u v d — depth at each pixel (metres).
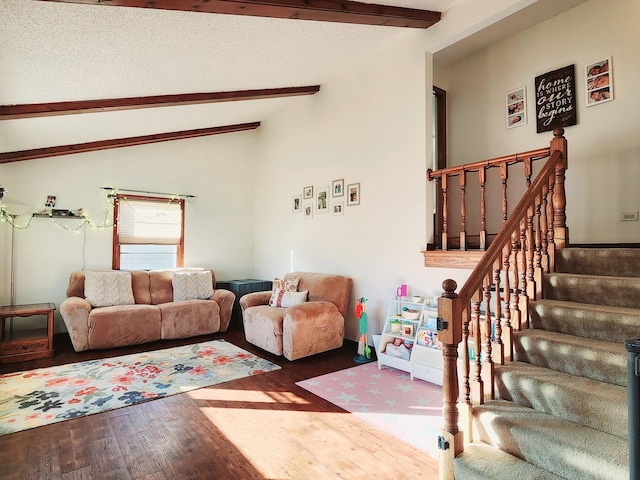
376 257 4.29
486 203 4.49
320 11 2.75
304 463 2.09
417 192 3.82
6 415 2.67
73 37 2.25
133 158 5.56
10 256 4.65
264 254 6.51
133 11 2.15
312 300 4.55
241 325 5.68
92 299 4.60
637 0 3.34
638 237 3.32
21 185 4.72
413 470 2.02
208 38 2.80
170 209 5.91
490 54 4.46
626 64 3.39
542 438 1.69
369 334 4.34
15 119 3.21
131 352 4.27
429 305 3.61
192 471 2.02
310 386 3.25
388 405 2.86
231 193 6.56
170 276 5.40
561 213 2.92
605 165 3.51
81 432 2.44
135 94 3.51
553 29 3.88
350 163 4.68
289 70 4.21
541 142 4.00
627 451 1.54
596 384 1.88
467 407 2.00
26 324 4.73
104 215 5.30
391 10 3.22
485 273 2.14
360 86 4.53
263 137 6.63
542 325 2.46
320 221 5.18
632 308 2.28
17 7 1.86
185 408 2.81
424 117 3.76
